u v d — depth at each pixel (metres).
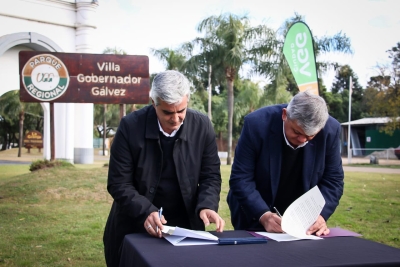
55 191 8.30
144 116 2.59
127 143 2.55
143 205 2.40
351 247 2.07
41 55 10.03
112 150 2.60
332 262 1.77
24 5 15.44
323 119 2.29
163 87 2.29
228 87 18.58
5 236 5.43
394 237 5.51
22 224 6.13
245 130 2.74
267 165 2.68
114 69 10.07
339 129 2.75
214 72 18.27
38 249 4.89
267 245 2.10
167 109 2.33
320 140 2.65
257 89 21.41
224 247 2.04
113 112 32.59
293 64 10.16
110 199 8.01
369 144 30.69
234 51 17.28
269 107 2.79
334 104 38.84
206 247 2.03
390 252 1.97
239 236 2.30
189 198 2.60
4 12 15.02
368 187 10.04
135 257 1.96
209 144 2.68
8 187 8.62
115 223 2.67
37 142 28.73
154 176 2.56
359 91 41.22
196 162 2.62
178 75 2.36
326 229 2.42
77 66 10.09
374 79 25.38
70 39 16.62
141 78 10.11
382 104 24.39
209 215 2.41
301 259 1.82
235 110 25.47
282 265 1.71
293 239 2.24
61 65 10.05
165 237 2.19
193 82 18.98
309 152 2.62
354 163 21.94
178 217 2.72
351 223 6.30
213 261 1.76
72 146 17.17
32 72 10.03
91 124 17.73
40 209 7.11
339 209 7.30
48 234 5.52
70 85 10.08
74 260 4.52
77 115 17.56
